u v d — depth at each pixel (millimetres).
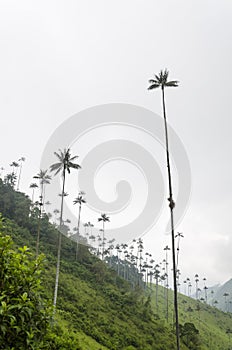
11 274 5035
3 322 4488
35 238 72938
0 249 5102
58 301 48094
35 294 5180
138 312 63844
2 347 4438
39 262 5418
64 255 73375
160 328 59969
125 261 118500
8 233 62312
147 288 126312
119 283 78000
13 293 4891
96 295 61312
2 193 80375
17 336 4660
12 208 77875
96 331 43562
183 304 128000
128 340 47094
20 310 4699
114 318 54500
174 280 23031
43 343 5082
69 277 62469
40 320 5074
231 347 88688
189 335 61625
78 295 55438
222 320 123562
